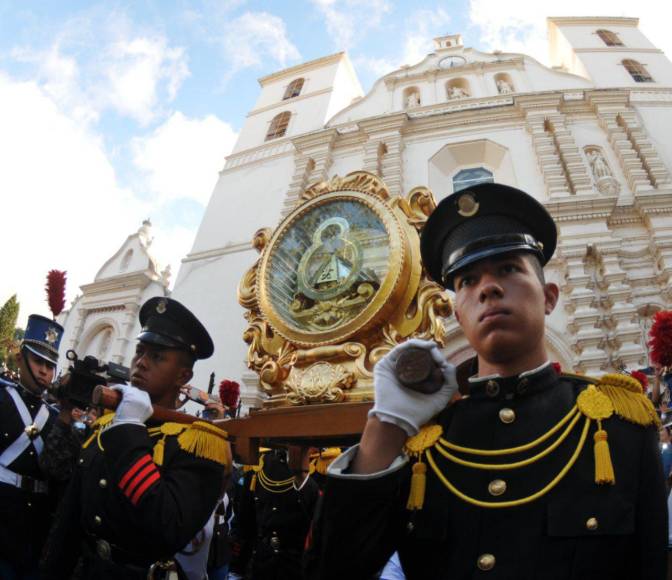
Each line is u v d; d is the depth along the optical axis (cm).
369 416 130
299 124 1778
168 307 240
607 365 955
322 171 1449
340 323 217
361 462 126
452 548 122
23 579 304
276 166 1627
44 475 316
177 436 212
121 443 188
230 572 463
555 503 116
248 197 1590
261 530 393
